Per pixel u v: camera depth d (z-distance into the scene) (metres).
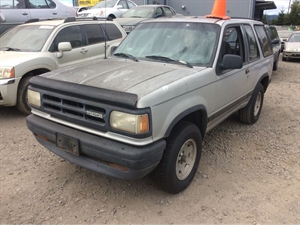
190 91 3.25
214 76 3.69
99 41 7.38
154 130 2.79
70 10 11.31
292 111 6.59
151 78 3.17
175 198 3.37
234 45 4.38
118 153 2.72
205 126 3.72
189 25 4.17
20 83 5.68
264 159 4.32
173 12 13.62
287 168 4.07
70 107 3.02
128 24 10.70
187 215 3.10
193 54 3.83
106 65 3.77
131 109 2.65
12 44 6.52
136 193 3.45
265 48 5.64
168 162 3.09
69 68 3.73
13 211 3.09
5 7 9.37
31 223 2.94
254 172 3.95
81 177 3.74
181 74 3.35
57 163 4.07
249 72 4.78
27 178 3.70
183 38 4.04
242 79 4.55
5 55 5.95
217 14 4.61
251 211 3.17
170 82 3.08
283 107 6.90
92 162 3.02
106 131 2.85
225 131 5.33
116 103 2.69
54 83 3.15
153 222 2.99
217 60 3.78
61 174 3.79
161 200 3.32
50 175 3.77
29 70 5.73
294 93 8.32
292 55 15.46
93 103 2.83
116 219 3.02
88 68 3.65
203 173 3.89
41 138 3.49
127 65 3.71
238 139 5.00
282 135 5.20
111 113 2.74
